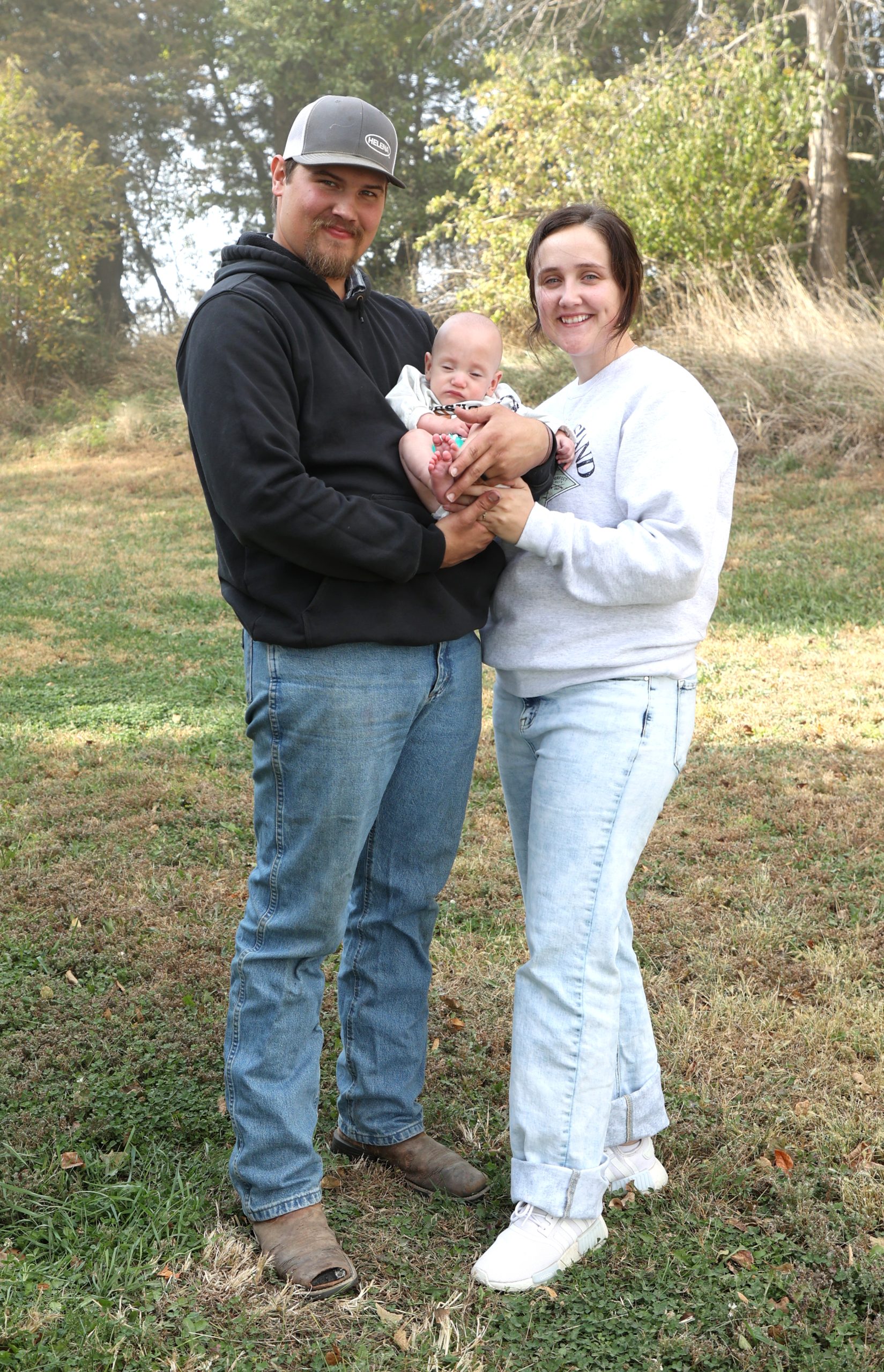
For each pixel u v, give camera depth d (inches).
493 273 660.7
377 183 89.7
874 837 179.6
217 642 337.1
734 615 326.3
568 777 91.4
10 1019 131.6
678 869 171.0
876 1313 88.0
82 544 502.9
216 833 191.6
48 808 201.8
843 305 536.7
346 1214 99.8
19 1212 98.5
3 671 305.7
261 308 86.0
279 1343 84.7
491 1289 89.9
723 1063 121.9
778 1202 101.0
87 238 890.7
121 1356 82.1
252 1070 92.6
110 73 1123.9
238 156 1187.9
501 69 693.9
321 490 83.8
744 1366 82.1
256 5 1016.9
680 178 577.6
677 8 883.4
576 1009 90.0
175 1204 99.3
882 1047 123.0
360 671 89.2
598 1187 92.1
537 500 94.7
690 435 89.1
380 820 100.1
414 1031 104.7
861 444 466.6
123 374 904.9
